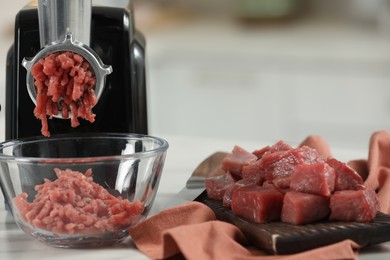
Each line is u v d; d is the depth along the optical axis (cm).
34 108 133
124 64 133
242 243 114
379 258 108
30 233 115
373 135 155
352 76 308
